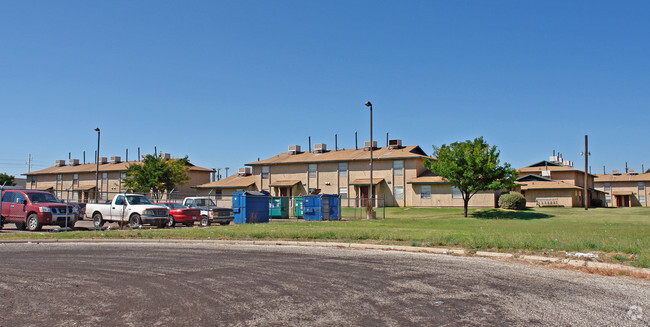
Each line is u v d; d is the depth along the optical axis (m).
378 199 48.22
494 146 37.97
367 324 6.27
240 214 28.89
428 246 14.08
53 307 7.25
